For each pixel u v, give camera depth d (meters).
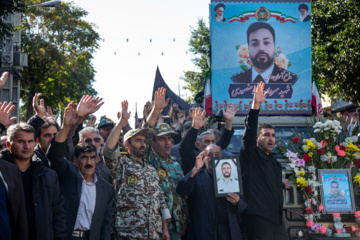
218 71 9.88
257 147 7.11
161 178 7.00
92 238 5.79
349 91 21.11
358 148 7.60
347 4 20.45
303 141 7.63
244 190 6.98
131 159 6.64
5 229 4.78
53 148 5.71
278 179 7.00
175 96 14.76
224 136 7.86
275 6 10.07
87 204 5.85
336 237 7.07
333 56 20.78
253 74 9.91
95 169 6.39
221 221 6.88
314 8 21.77
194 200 6.96
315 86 10.20
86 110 6.41
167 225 6.85
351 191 7.29
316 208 7.21
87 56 33.94
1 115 5.67
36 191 5.25
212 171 6.84
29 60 32.31
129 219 6.29
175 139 9.47
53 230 5.41
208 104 9.98
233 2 10.05
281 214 6.94
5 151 5.30
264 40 9.98
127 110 6.50
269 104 9.83
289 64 9.98
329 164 7.53
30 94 32.97
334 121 7.71
